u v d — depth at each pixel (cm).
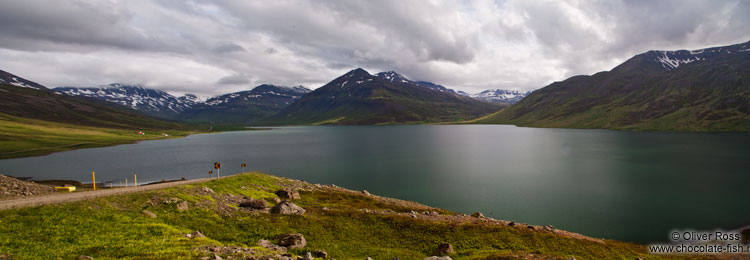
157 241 2542
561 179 9475
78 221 2762
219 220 3516
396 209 5378
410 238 3650
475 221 4634
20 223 2539
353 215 4228
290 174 10838
